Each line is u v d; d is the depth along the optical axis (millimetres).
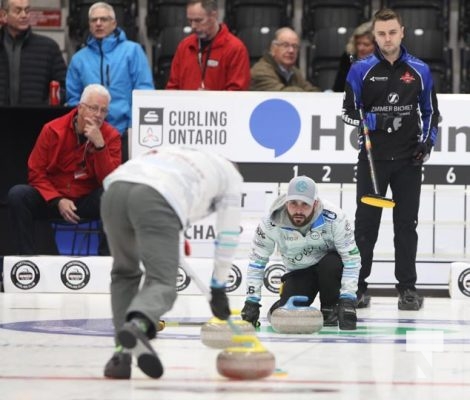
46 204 21953
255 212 21938
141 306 8953
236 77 23062
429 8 31656
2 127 23625
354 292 15102
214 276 9836
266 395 8922
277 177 21938
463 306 19438
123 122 23641
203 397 8766
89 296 20719
